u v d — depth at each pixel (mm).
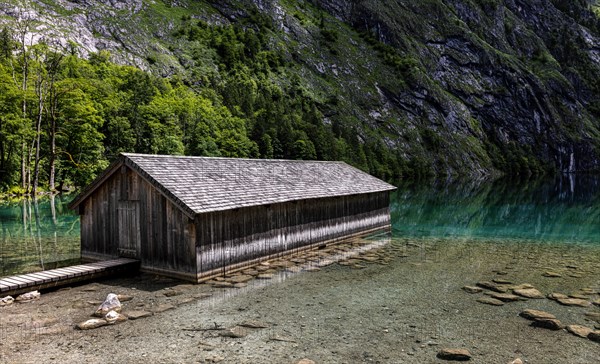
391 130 135375
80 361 7812
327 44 157125
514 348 8469
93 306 11008
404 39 167750
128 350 8273
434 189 71688
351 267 15820
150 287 12797
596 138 172875
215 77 120125
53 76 47531
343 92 141625
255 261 15984
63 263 16250
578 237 24031
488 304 11359
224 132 84188
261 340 8789
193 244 13297
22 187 44594
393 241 22078
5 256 17562
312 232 19328
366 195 23859
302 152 94562
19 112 46625
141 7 131500
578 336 9109
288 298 11812
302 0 180500
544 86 174000
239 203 14852
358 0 179750
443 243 21594
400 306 11141
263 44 146250
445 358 7969
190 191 14000
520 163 147125
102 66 88625
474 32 190500
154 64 111438
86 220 16109
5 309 10766
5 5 97750
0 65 51375
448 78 162750
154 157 15172
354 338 8930
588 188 75812
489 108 161625
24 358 7934
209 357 7965
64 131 50875
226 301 11477
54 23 102875
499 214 35938
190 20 140000
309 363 7688
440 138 138250
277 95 126625
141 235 14508
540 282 13750
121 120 62969
